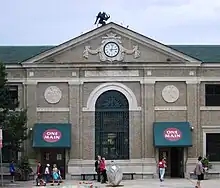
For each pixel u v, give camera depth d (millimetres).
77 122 45906
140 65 45969
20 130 41219
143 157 45906
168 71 46281
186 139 45531
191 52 49750
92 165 45688
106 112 46188
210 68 46500
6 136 41531
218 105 46688
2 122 40344
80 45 46031
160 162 43031
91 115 46031
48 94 45969
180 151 46625
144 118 46062
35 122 45750
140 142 46062
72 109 45906
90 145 45906
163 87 46344
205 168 44656
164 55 46250
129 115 46094
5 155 45594
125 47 46156
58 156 46031
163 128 45781
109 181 38594
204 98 46531
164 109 46219
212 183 40500
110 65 45938
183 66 46219
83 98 46031
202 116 46469
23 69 45938
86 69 46000
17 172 44156
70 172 45469
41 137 45188
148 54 46219
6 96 41125
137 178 45500
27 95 45812
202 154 46250
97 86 46094
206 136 46562
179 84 46438
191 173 45625
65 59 45906
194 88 46344
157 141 45344
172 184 40000
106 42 46031
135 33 46000
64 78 45906
